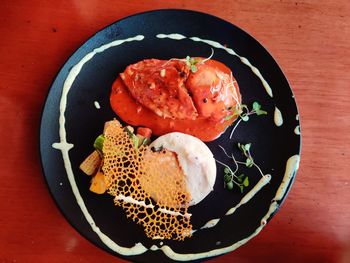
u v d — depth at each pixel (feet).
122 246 0.87
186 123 0.97
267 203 0.92
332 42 1.04
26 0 1.01
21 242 0.87
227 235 0.90
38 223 0.89
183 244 0.89
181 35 1.01
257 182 0.94
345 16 1.06
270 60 0.99
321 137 0.98
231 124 0.97
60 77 0.95
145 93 0.96
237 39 1.00
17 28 1.00
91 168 0.91
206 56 1.00
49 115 0.93
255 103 0.98
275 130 0.97
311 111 0.99
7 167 0.91
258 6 1.05
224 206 0.92
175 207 0.91
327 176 0.96
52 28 1.00
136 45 0.99
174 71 0.96
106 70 0.97
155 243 0.88
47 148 0.91
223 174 0.94
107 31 0.98
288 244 0.91
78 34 1.01
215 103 0.96
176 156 0.93
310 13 1.06
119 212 0.89
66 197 0.89
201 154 0.93
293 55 1.03
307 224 0.93
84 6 1.02
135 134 0.96
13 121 0.94
